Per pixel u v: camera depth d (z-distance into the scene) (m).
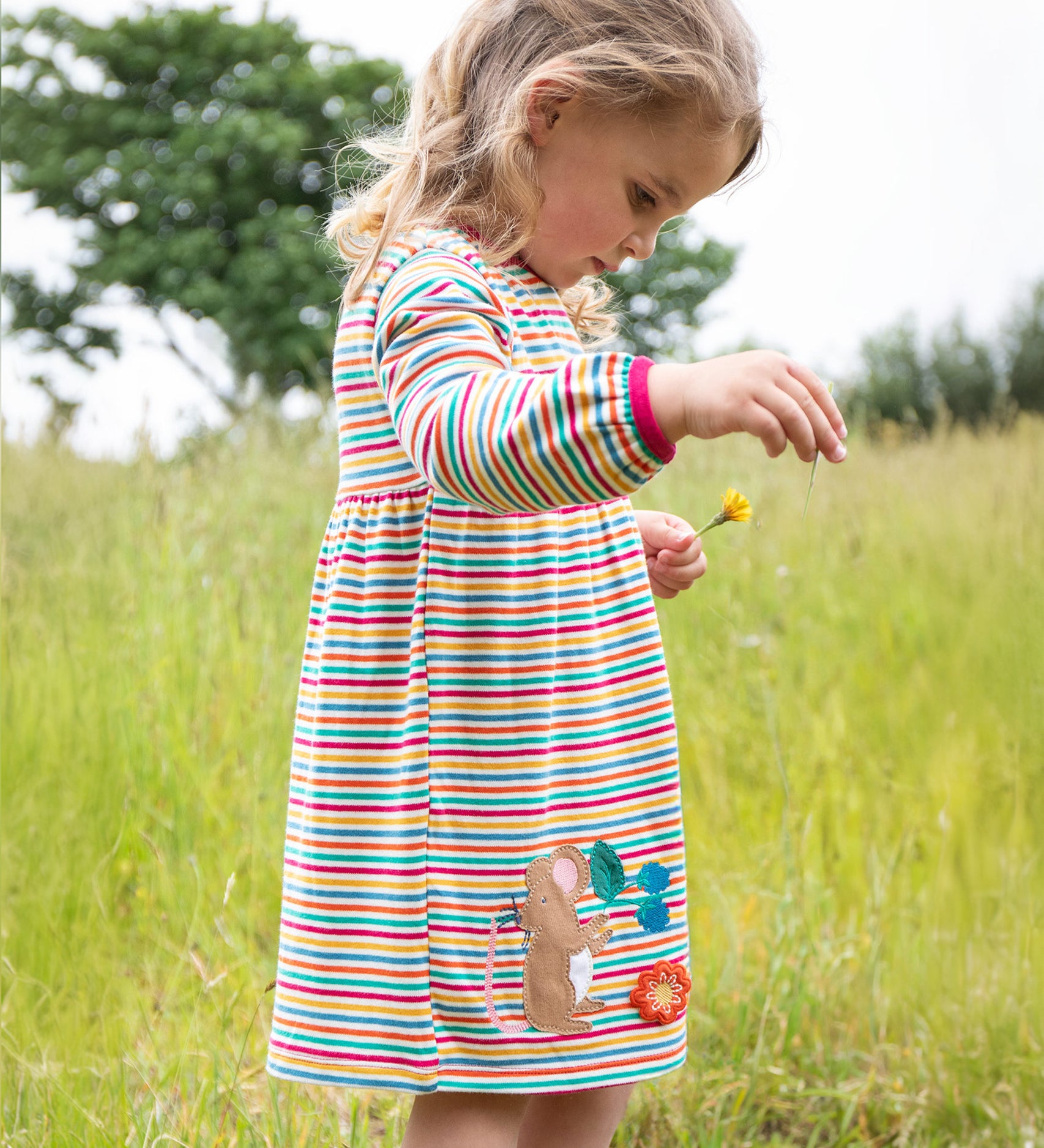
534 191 1.34
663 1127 1.85
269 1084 1.67
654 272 21.77
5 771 2.54
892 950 2.32
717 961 2.21
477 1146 1.30
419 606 1.31
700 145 1.32
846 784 2.85
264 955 2.25
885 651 3.47
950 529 4.20
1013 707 3.10
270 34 21.02
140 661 2.90
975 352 14.96
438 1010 1.29
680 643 3.41
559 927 1.31
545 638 1.33
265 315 19.02
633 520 1.48
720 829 2.69
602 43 1.31
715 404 1.02
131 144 20.73
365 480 1.36
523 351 1.36
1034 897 2.43
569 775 1.34
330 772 1.32
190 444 4.47
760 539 4.09
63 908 2.21
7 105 21.44
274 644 3.08
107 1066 1.82
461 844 1.30
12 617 3.11
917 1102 1.95
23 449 4.14
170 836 2.50
